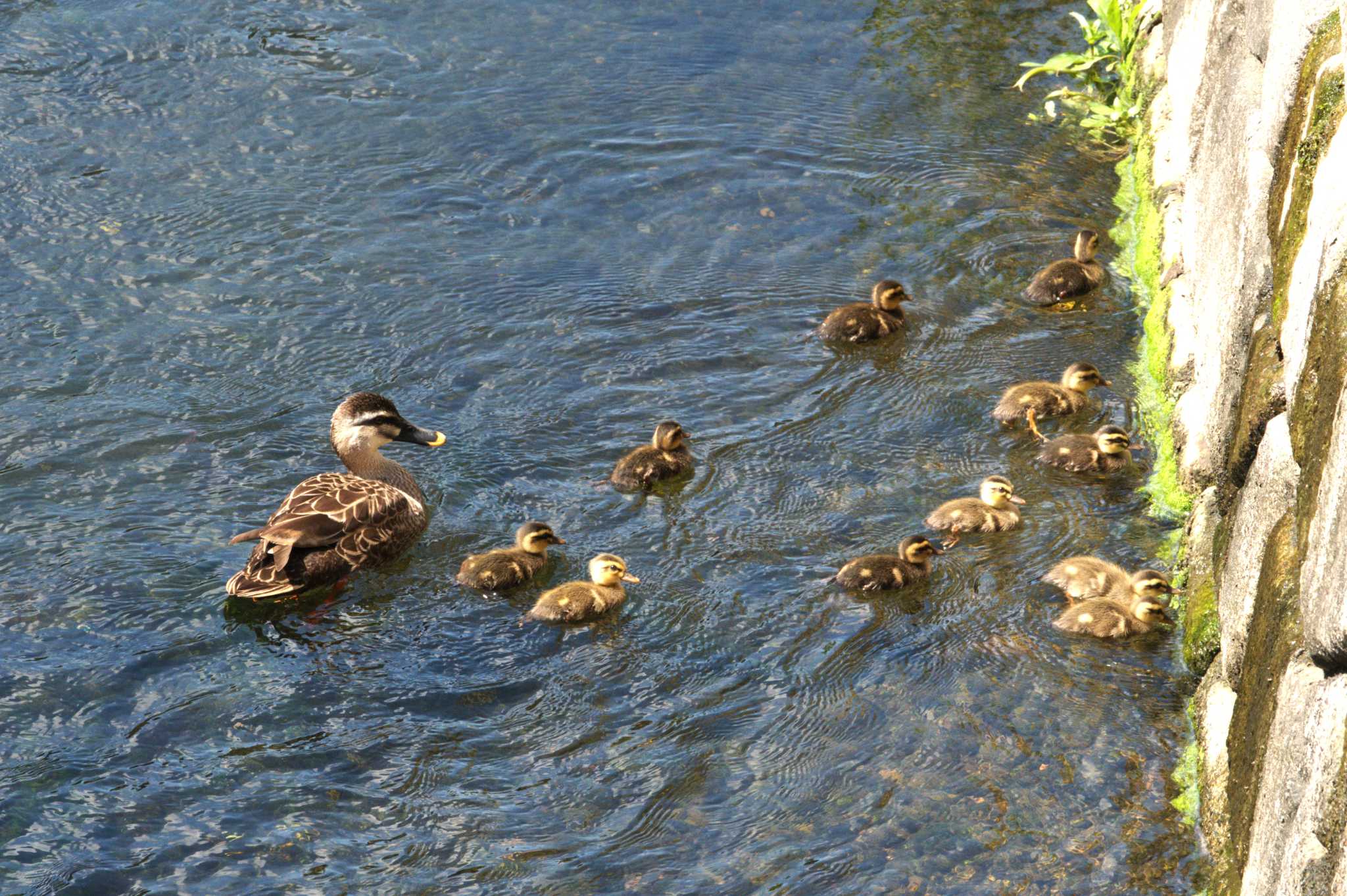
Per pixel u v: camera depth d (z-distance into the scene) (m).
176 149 17.44
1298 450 6.62
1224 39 11.41
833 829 8.62
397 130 18.11
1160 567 11.05
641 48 20.33
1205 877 8.05
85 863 8.37
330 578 10.98
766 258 15.89
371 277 15.29
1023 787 8.89
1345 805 5.18
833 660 10.17
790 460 12.64
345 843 8.57
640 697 9.86
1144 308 14.86
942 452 12.74
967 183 17.30
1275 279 7.71
